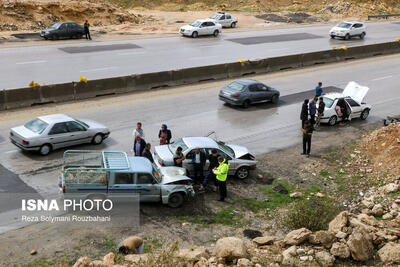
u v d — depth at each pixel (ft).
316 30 163.94
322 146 64.13
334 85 96.02
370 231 38.04
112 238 37.68
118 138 60.23
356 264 34.42
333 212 44.91
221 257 34.24
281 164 57.16
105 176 41.14
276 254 35.83
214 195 48.08
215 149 50.06
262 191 49.85
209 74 93.97
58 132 53.31
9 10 130.11
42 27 133.08
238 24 168.55
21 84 79.61
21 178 46.73
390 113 80.59
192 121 69.31
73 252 35.19
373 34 159.12
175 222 41.57
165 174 45.65
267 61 104.27
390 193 48.73
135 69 94.89
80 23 144.66
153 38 130.41
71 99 74.38
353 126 73.36
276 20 181.37
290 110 78.43
